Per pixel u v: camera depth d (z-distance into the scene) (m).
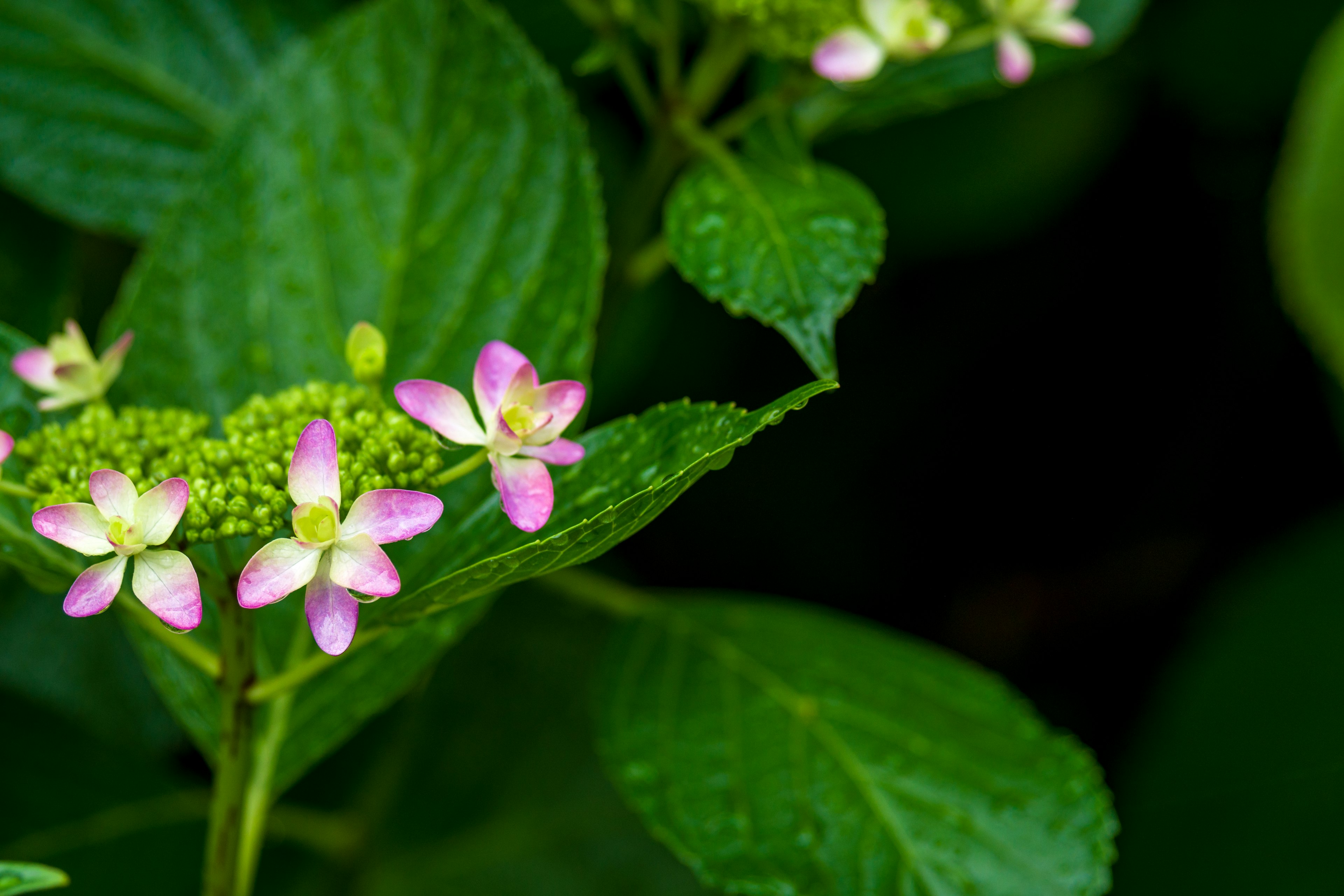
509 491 0.97
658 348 1.23
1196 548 1.28
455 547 1.01
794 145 1.07
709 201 1.05
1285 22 1.20
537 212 1.06
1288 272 1.16
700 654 1.10
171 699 1.03
